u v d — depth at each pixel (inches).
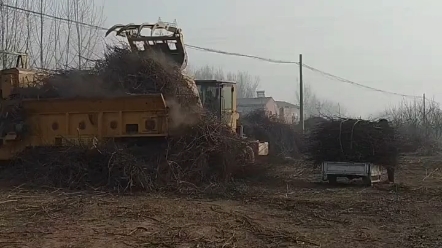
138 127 519.5
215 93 637.3
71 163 499.2
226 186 499.5
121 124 521.3
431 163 971.3
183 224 338.6
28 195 445.7
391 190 540.4
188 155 503.2
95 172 496.7
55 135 534.3
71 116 531.2
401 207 429.7
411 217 386.0
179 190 471.2
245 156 552.7
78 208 389.4
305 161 732.0
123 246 279.9
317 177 661.9
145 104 511.8
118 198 437.1
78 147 512.7
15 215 362.9
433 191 535.2
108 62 558.6
